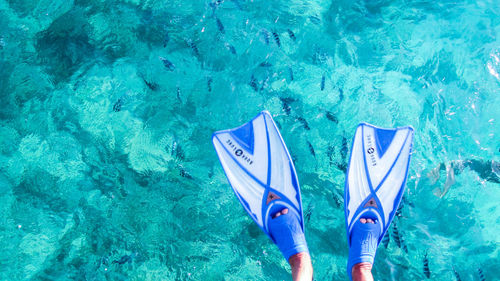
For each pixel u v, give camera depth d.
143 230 1.99
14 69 2.15
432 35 2.21
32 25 2.21
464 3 2.24
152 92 2.13
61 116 2.11
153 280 1.93
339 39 2.20
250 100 2.13
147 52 2.17
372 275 1.94
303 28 2.21
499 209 2.01
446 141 2.09
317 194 2.04
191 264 1.95
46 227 1.98
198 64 2.15
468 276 1.94
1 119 2.09
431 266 1.95
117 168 2.06
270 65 2.15
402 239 1.98
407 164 2.04
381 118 2.12
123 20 2.21
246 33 2.18
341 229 2.01
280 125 2.11
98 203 2.02
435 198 2.04
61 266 1.95
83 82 2.13
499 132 2.09
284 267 1.96
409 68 2.17
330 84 2.13
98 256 1.96
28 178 2.04
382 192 2.02
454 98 2.13
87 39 2.19
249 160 2.05
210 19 2.20
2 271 1.93
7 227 1.97
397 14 2.25
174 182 2.04
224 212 2.01
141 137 2.09
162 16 2.21
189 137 2.09
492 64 2.17
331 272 1.95
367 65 2.17
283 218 1.96
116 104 2.12
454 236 1.99
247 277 1.94
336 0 2.26
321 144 2.08
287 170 2.04
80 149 2.08
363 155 2.05
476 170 2.05
